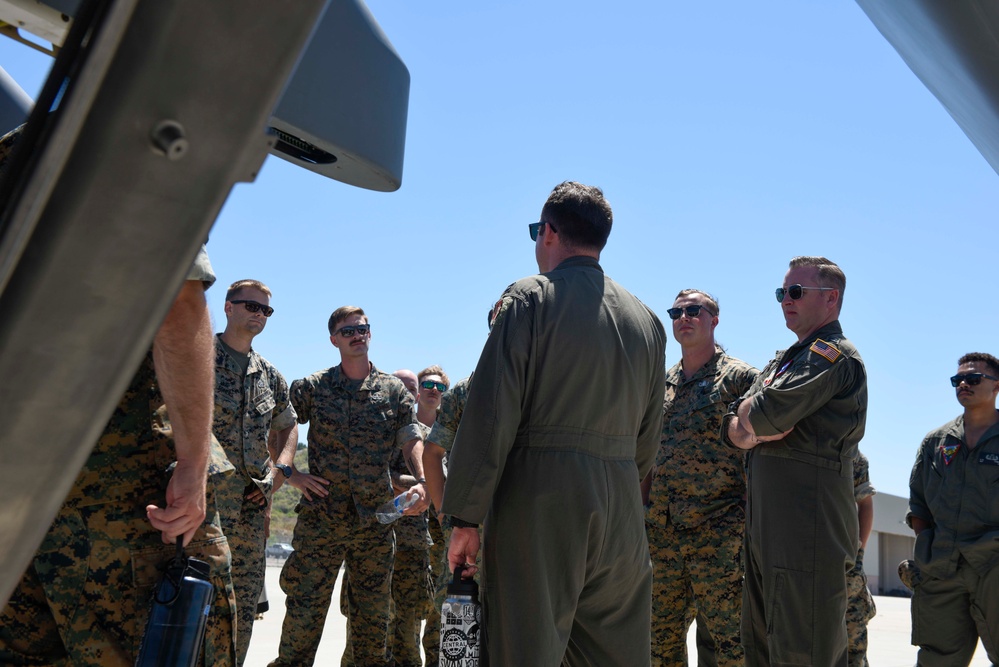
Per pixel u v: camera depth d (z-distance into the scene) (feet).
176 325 6.70
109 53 2.03
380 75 3.53
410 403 20.85
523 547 9.48
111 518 6.79
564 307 9.86
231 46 2.07
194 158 2.18
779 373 14.02
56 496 2.68
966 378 19.81
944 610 19.58
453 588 9.97
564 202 10.73
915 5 2.85
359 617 19.76
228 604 7.34
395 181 3.68
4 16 3.06
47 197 2.15
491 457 9.42
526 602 9.37
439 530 23.52
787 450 13.46
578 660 10.06
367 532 19.84
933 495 20.15
